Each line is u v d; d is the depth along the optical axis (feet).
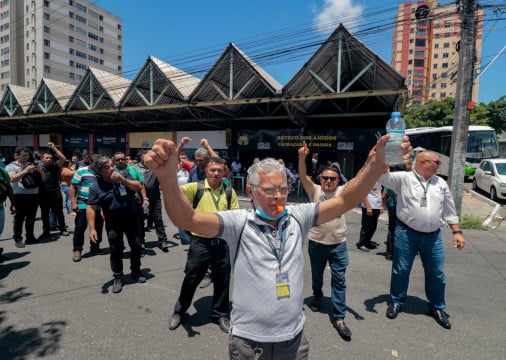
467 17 28.37
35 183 19.51
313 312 11.64
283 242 5.32
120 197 13.05
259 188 5.16
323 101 55.01
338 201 5.70
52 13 219.61
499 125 94.73
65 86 69.05
